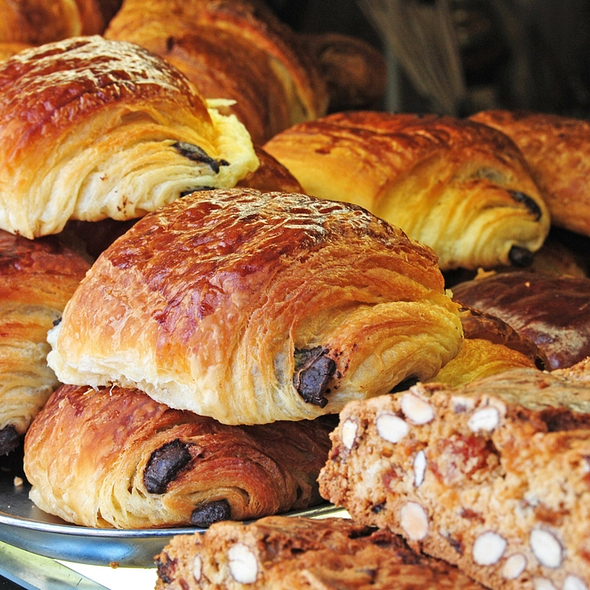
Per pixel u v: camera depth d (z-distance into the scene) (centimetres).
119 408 38
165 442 37
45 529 37
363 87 80
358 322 36
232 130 47
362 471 33
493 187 52
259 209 39
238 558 31
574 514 29
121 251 38
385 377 36
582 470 29
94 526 38
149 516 37
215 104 50
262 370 36
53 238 45
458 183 52
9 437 43
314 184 50
